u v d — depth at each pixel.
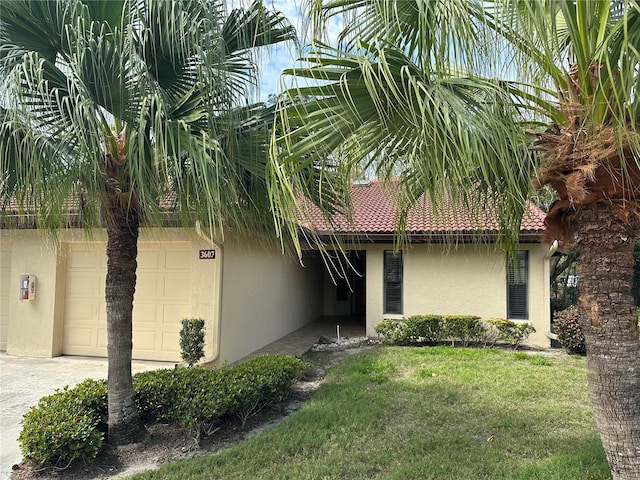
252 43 3.91
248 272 9.74
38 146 3.44
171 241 8.51
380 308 11.62
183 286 8.69
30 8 3.55
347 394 6.39
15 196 3.89
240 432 5.15
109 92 3.66
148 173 3.72
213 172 3.58
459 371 7.78
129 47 3.47
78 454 4.15
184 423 4.68
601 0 2.40
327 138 2.66
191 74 4.12
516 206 3.56
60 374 7.71
